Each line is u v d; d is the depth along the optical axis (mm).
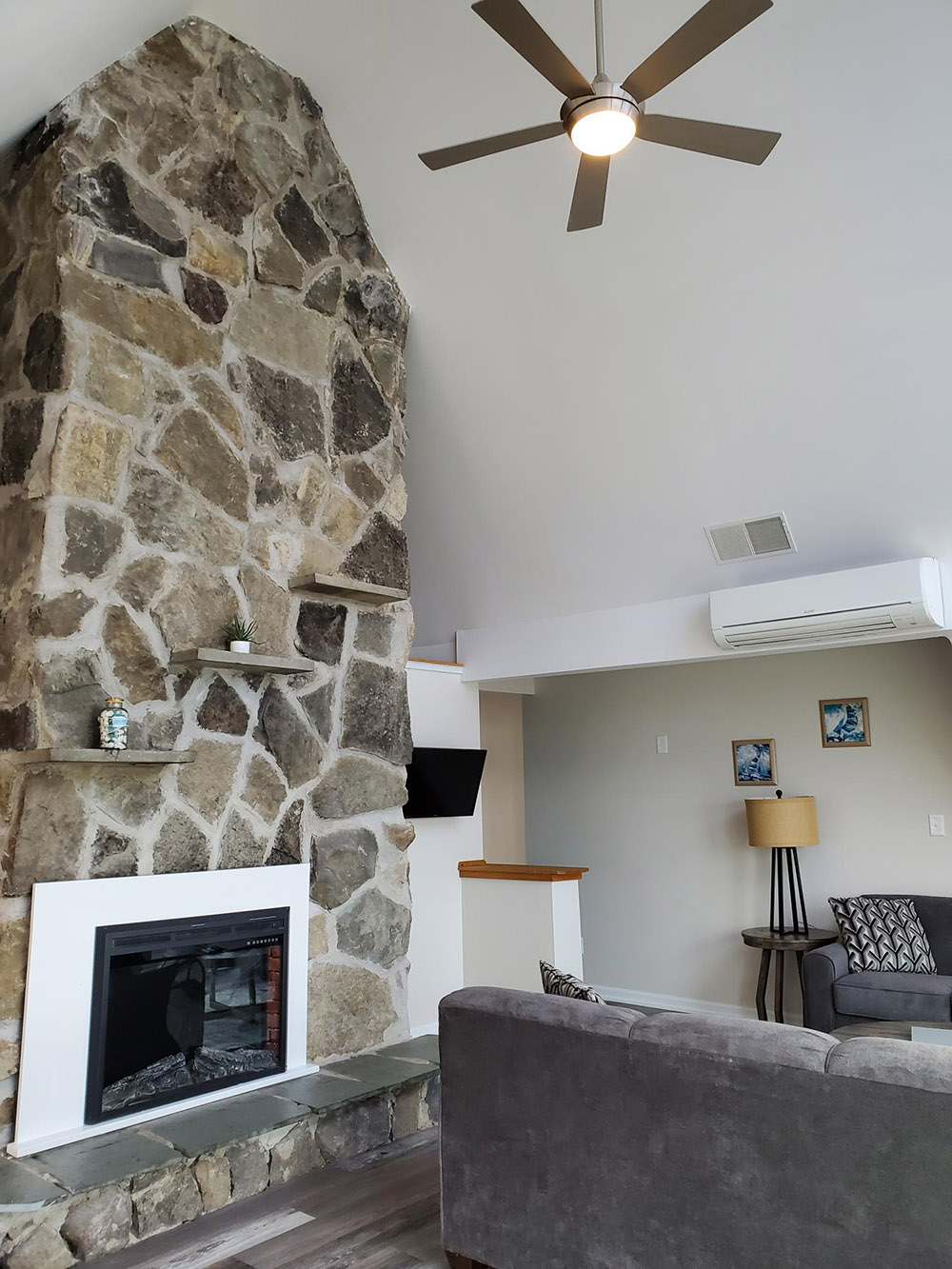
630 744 6453
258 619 3836
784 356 3959
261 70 4086
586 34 3479
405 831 4379
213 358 3803
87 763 3109
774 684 5875
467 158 2498
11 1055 2941
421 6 3625
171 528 3557
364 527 4363
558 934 4871
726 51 3289
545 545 5188
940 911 4988
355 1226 2926
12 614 3213
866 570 4215
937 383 3766
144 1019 3285
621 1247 2295
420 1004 4879
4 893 3002
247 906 3639
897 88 3170
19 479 3324
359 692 4234
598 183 2525
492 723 7219
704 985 5953
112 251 3480
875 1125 1956
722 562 4750
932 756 5270
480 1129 2600
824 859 5582
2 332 3521
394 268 4645
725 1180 2139
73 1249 2668
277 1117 3236
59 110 3432
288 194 4195
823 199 3510
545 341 4438
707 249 3820
